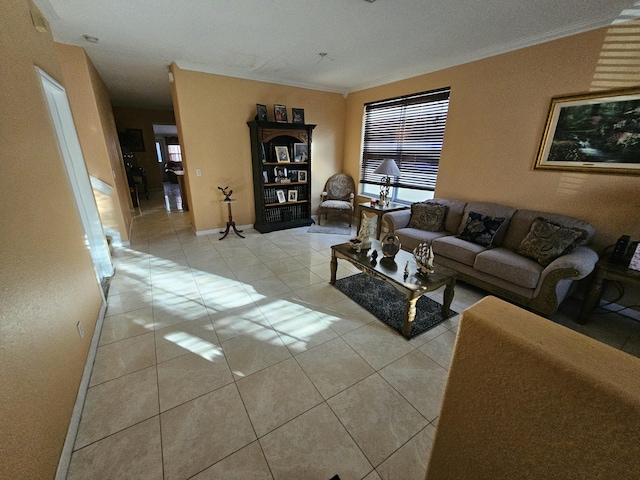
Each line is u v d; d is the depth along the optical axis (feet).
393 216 12.41
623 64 7.68
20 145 4.81
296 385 5.82
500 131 10.56
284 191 16.90
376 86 15.65
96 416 5.05
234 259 12.30
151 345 6.89
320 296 9.32
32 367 3.89
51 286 4.92
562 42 8.67
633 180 7.86
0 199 3.89
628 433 1.56
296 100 16.25
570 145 8.90
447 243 10.21
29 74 5.74
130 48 10.88
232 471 4.26
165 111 27.73
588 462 1.77
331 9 7.73
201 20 8.46
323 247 13.91
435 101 13.01
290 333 7.45
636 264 7.15
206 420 5.03
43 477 3.69
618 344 7.35
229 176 15.47
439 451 2.78
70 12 8.02
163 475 4.17
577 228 8.46
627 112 7.76
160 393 5.55
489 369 2.18
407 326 7.20
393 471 4.31
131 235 15.44
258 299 9.09
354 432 4.89
